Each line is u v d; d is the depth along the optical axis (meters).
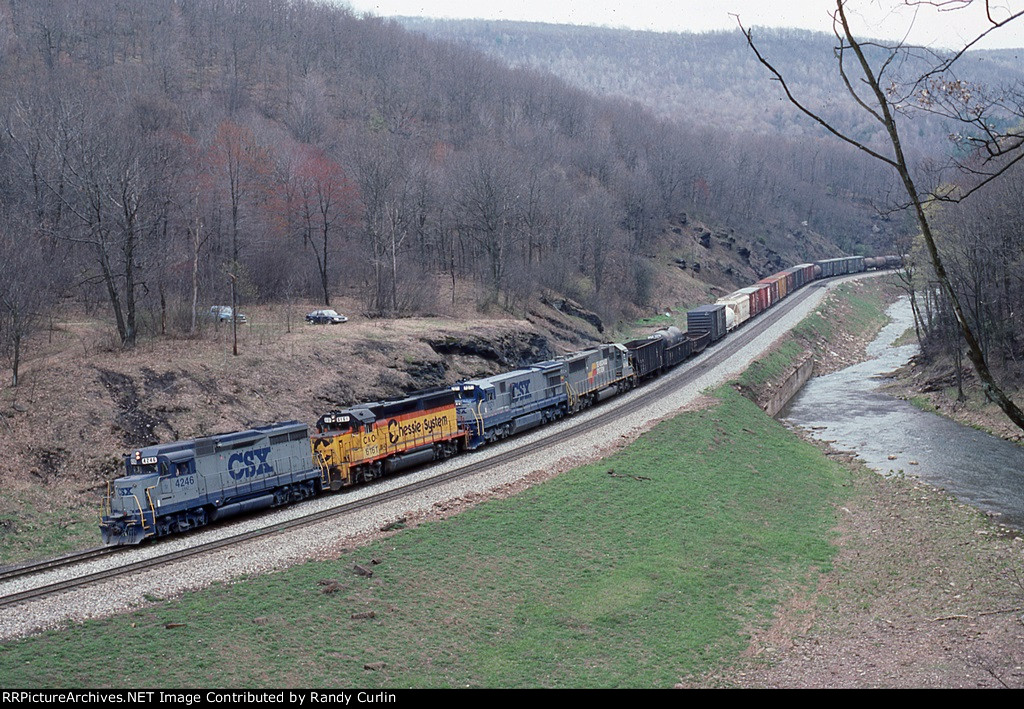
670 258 142.38
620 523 35.12
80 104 70.19
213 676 21.08
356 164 96.12
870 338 109.00
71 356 45.88
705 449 47.84
